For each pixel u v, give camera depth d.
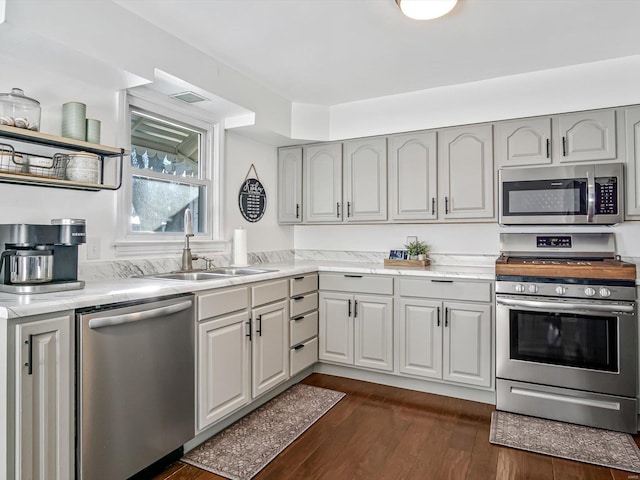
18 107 1.69
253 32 2.25
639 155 2.55
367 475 1.90
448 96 3.09
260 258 3.55
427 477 1.88
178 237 2.77
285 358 2.84
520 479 1.86
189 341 2.03
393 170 3.29
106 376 1.62
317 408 2.63
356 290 3.12
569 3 2.00
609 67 2.64
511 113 2.89
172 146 2.78
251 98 2.93
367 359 3.08
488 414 2.56
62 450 1.49
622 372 2.31
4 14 1.52
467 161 3.02
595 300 2.37
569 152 2.72
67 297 1.56
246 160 3.41
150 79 2.12
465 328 2.74
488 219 2.95
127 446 1.71
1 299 1.51
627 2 1.99
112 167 2.25
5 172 1.63
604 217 2.57
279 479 1.87
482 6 2.02
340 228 3.86
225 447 2.14
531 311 2.52
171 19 2.10
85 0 1.80
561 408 2.45
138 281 2.13
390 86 3.10
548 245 2.97
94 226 2.17
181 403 1.98
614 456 2.04
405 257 3.32
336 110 3.52
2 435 1.33
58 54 1.81
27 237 1.69
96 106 2.18
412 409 2.63
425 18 2.01
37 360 1.41
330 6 2.01
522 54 2.56
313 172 3.61
